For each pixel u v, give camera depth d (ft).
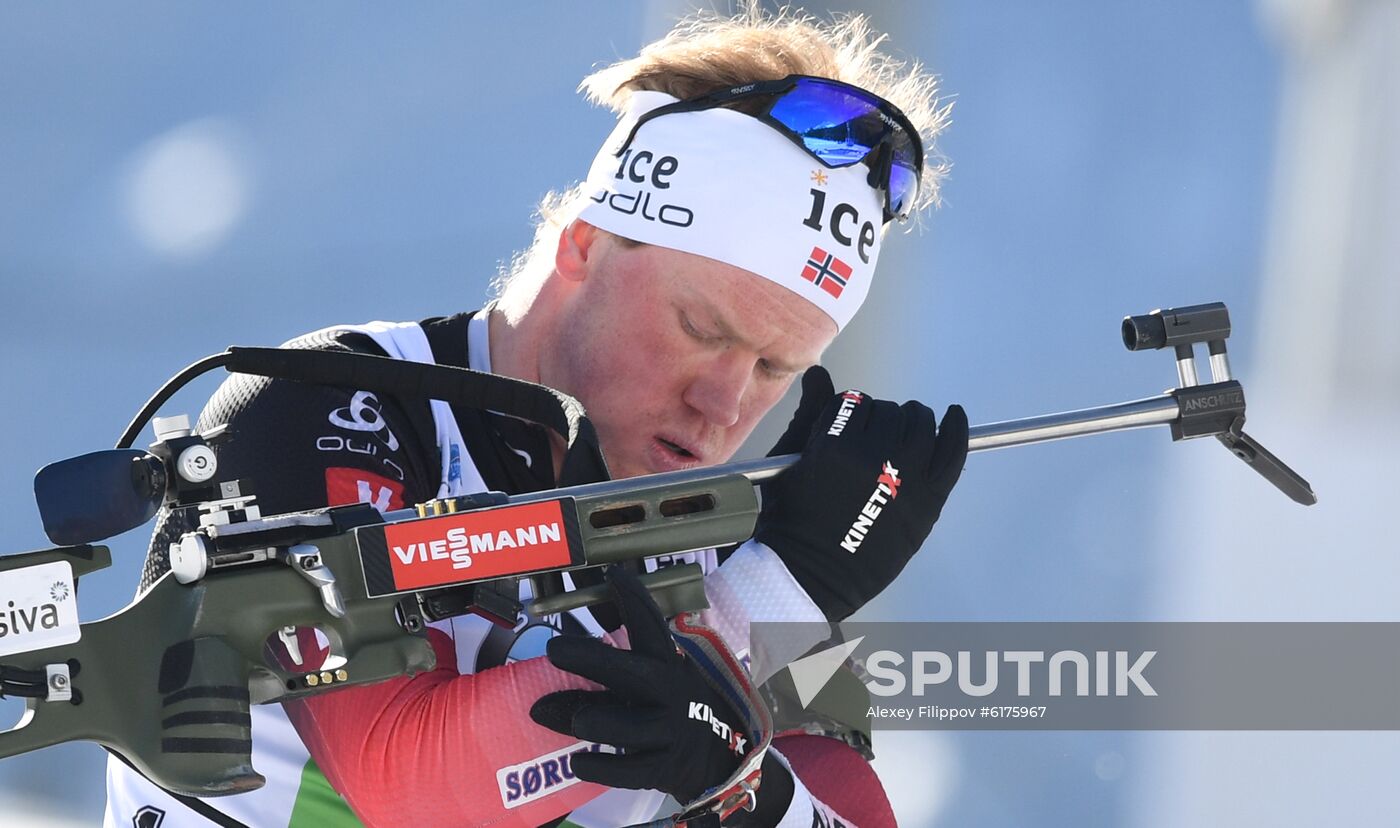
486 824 17.92
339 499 19.60
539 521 17.01
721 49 23.66
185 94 55.98
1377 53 56.75
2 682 14.83
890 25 51.93
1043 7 57.93
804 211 22.88
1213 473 55.06
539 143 56.34
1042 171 57.31
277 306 54.75
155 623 15.67
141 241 54.70
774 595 18.56
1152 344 21.39
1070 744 46.91
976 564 53.36
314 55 56.18
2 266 53.57
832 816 20.20
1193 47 58.59
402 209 55.67
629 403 22.99
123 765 22.25
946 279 55.16
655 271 22.54
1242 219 58.44
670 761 16.67
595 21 56.03
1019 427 20.40
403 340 23.27
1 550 51.52
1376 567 53.01
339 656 16.22
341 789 18.31
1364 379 57.72
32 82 55.26
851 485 18.89
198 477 16.14
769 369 23.52
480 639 21.01
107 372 53.36
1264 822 47.85
